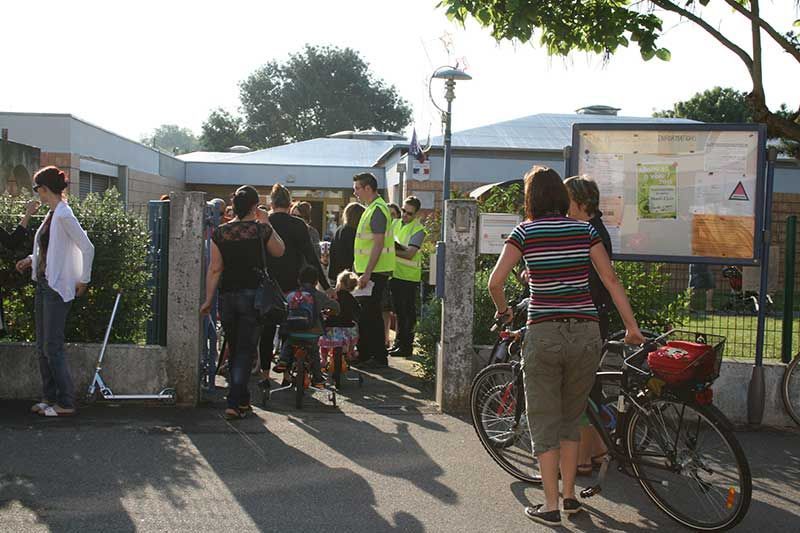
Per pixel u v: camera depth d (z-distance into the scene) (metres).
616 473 5.82
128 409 7.03
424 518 4.79
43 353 6.70
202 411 7.06
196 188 32.38
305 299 7.41
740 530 4.78
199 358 7.25
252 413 7.05
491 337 7.94
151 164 27.22
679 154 7.23
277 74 70.81
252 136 70.00
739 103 49.91
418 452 6.08
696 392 4.67
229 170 31.75
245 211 6.88
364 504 4.98
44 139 19.59
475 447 6.25
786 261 7.41
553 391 4.74
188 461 5.68
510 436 5.60
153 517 4.64
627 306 4.76
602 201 7.40
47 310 6.59
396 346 10.61
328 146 36.38
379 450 6.10
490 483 5.46
